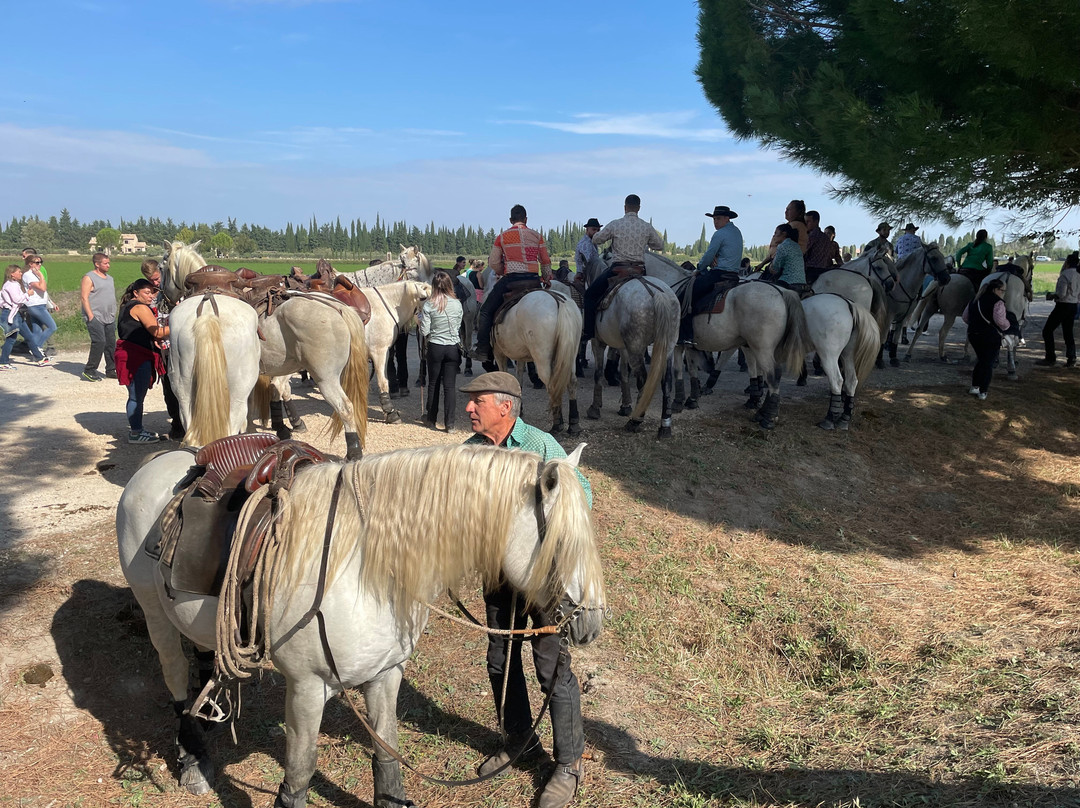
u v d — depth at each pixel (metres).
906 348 15.41
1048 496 8.23
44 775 3.53
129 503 3.23
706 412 9.48
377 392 11.18
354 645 2.62
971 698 4.38
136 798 3.43
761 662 5.09
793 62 11.37
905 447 9.05
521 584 2.64
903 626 5.45
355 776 3.62
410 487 2.60
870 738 4.07
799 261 9.53
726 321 8.57
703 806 3.49
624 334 8.04
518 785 3.59
